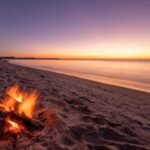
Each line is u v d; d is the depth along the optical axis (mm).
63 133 3346
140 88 15586
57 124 3631
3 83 8594
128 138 3561
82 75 27031
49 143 2963
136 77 28281
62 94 7395
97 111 5457
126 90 13180
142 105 8445
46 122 3814
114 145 3203
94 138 3400
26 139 3078
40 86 8883
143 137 3789
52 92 7523
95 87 13453
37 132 3373
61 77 19312
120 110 6449
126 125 4207
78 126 3723
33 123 3521
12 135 3119
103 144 3232
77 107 5496
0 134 3061
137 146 3203
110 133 3666
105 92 11344
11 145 2855
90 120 4328
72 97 7035
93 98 8086
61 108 5215
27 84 9109
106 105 6914
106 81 20094
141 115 6168
